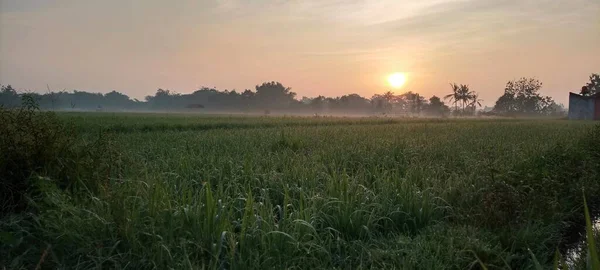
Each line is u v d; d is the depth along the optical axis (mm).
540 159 8258
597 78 85812
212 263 3984
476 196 6254
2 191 5340
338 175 6930
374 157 9328
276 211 5738
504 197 5684
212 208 4504
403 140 13508
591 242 2479
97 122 23297
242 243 4203
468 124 30797
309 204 5445
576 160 9000
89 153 6309
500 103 111500
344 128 22516
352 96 144625
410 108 129250
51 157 5953
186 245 4168
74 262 4055
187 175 6953
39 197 5223
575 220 6410
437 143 12922
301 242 4336
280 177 6789
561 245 5309
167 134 16500
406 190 6035
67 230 4219
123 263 3973
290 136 13625
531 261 4375
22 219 4703
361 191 6059
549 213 5609
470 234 4805
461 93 97125
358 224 5051
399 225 5418
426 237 4902
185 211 4625
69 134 6680
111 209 4633
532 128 24031
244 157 8820
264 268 3893
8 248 4211
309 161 8648
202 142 12672
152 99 174250
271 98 152000
